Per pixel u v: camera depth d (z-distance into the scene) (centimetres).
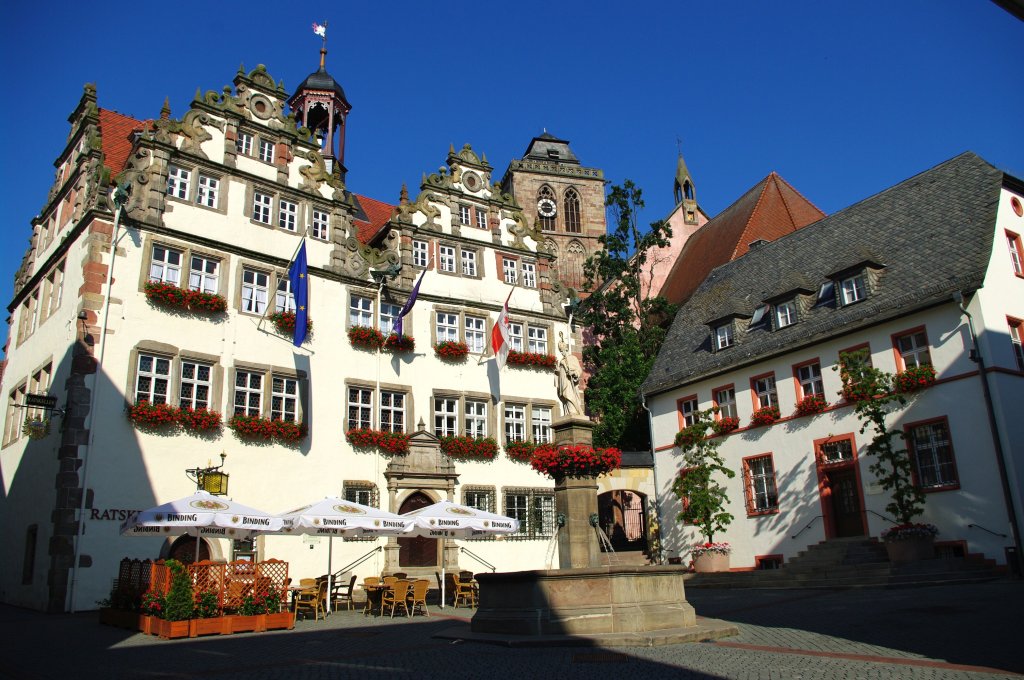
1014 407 2120
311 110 3972
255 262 2577
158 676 1012
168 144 2452
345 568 2505
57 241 2633
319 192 2836
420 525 2005
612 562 3181
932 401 2252
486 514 2139
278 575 1677
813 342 2634
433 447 2814
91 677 1009
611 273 4459
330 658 1151
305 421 2538
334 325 2722
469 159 3366
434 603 2286
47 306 2564
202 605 1539
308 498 2486
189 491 2233
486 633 1330
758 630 1316
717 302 3422
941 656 964
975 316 2188
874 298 2519
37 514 2183
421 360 2925
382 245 3094
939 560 2009
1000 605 1389
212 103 2620
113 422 2150
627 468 3300
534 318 3331
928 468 2244
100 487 2091
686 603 1349
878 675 858
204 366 2375
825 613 1498
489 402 3058
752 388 2883
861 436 2447
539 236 3478
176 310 2347
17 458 2458
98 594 2033
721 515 2770
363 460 2652
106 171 2303
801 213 4603
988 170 2539
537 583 1302
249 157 2689
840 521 2508
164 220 2395
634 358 3897
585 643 1184
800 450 2645
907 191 2852
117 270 2259
